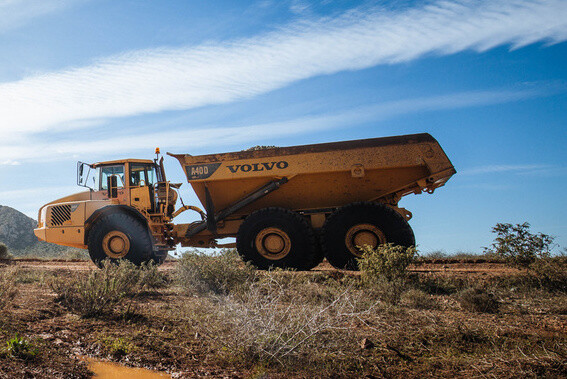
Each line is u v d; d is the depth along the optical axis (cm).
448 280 814
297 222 1064
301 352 372
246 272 769
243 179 1125
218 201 1160
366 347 421
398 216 1016
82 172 1203
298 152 1100
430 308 623
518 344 432
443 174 1041
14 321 431
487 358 388
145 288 748
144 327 463
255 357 376
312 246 1062
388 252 800
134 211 1155
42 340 381
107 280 567
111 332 433
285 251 1068
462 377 347
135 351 382
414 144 1058
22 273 852
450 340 452
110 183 1189
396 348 423
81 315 487
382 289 674
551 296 713
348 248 1030
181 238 1209
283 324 392
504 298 696
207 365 362
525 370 352
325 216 1105
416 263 801
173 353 387
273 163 1106
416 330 489
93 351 377
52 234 1189
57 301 554
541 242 881
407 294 665
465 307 620
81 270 959
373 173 1078
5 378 282
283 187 1118
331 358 384
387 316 554
